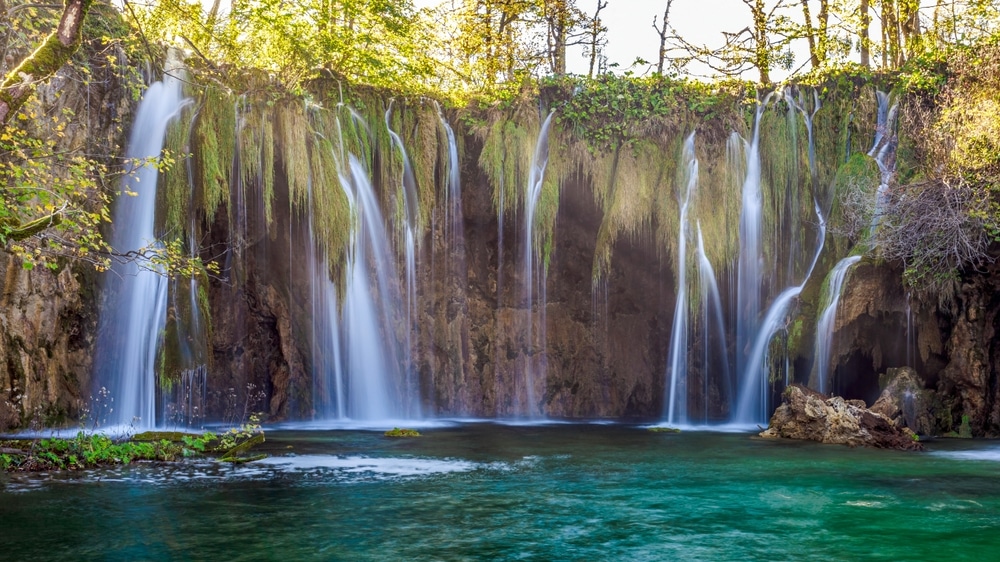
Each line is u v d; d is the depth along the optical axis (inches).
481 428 807.1
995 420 751.7
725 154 916.0
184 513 376.8
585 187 952.3
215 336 835.4
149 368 740.0
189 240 767.1
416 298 929.5
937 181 766.5
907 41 1074.7
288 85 855.1
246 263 848.3
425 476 482.9
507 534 342.0
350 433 737.0
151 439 621.0
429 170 912.3
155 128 757.3
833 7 1105.4
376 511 383.6
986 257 758.5
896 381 760.3
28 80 431.2
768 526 359.6
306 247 862.5
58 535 336.5
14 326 652.1
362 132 883.4
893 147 896.9
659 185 919.0
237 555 308.5
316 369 875.4
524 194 930.1
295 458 558.6
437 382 955.3
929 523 365.7
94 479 463.8
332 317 857.5
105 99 722.2
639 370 996.6
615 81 949.2
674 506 399.5
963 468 523.5
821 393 730.8
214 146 772.6
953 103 805.2
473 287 980.6
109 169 721.6
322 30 889.5
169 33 856.9
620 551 317.7
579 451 607.5
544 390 990.4
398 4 935.7
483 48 1190.9
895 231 770.2
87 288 717.3
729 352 904.9
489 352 983.0
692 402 906.7
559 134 937.5
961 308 766.5
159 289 748.0
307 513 378.6
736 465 533.3
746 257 911.0
